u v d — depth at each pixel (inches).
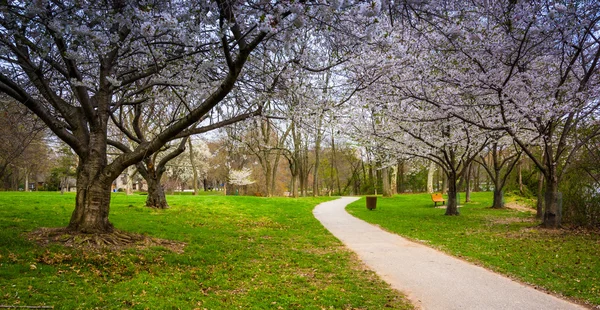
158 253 322.3
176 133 329.1
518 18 368.8
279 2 210.1
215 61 315.9
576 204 525.7
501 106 437.1
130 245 334.0
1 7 223.1
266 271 305.0
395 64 415.8
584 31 421.7
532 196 1144.8
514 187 1268.5
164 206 690.8
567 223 534.0
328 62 376.2
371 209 906.7
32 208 560.4
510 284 267.6
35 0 219.0
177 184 2143.2
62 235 323.6
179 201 845.2
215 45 318.7
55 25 228.5
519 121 461.1
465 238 457.1
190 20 239.3
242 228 544.1
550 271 295.6
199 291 241.9
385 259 350.9
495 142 665.6
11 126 465.4
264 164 1523.1
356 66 407.2
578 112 482.3
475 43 410.3
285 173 2300.7
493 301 231.8
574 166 543.5
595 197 509.7
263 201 965.2
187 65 343.6
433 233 506.0
